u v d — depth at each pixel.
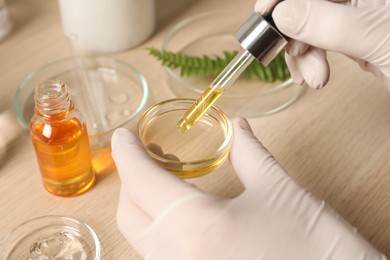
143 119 0.36
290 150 0.42
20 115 0.43
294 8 0.35
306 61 0.39
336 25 0.36
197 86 0.48
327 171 0.41
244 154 0.35
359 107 0.45
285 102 0.45
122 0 0.47
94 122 0.44
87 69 0.48
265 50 0.35
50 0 0.55
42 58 0.50
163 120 0.36
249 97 0.46
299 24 0.36
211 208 0.32
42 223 0.38
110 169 0.41
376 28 0.36
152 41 0.51
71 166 0.38
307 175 0.40
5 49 0.51
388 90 0.46
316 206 0.34
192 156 0.35
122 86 0.47
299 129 0.44
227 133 0.35
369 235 0.37
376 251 0.33
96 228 0.38
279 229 0.33
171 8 0.54
